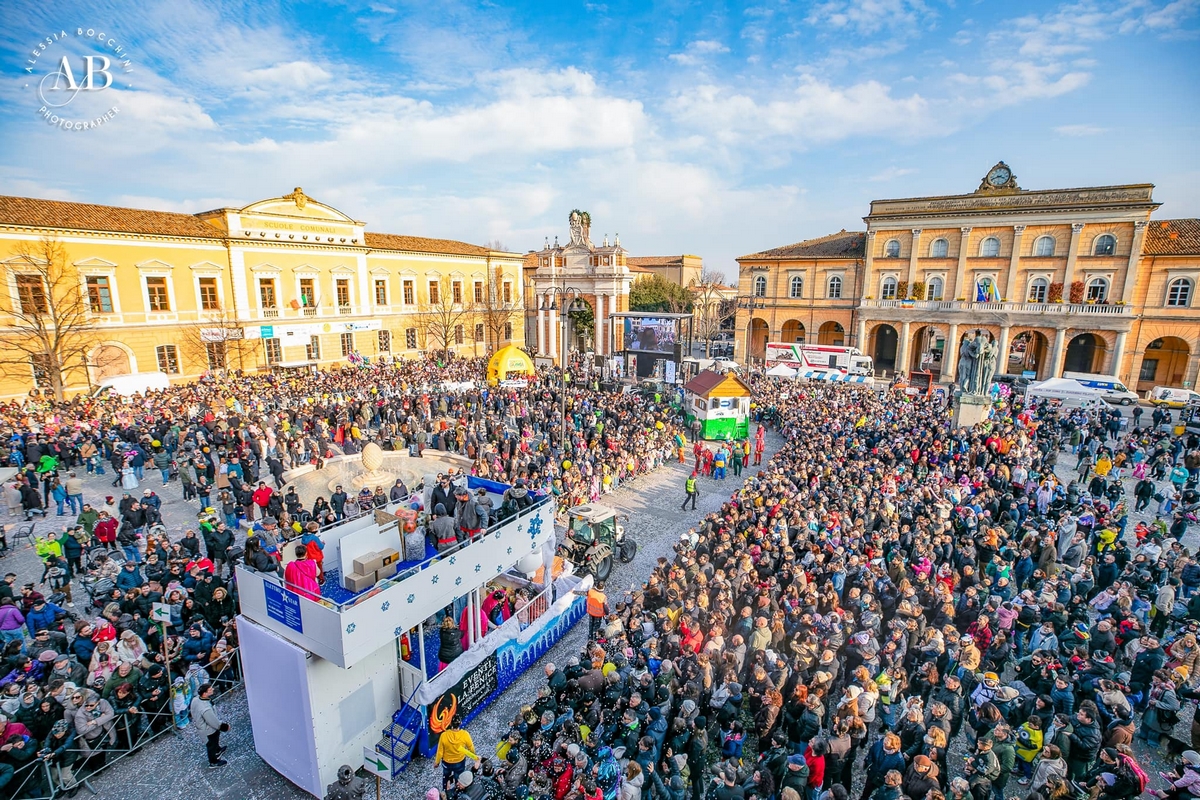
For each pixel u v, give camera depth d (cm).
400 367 4628
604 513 1748
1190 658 1034
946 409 3312
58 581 1507
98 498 2194
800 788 827
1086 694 995
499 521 1255
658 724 938
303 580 995
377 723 1056
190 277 4019
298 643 935
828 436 2530
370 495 1789
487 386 3812
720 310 9325
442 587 1069
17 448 2247
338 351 4925
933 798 747
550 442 2695
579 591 1474
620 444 2597
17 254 3266
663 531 2050
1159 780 960
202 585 1259
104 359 3666
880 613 1225
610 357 4956
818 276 5788
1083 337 5175
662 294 7719
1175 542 1426
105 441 2477
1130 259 4391
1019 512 1755
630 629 1213
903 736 909
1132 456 2561
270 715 993
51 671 1041
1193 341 4303
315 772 954
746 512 1628
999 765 845
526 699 1215
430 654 1190
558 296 6344
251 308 4341
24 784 891
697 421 3250
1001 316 4819
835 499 1755
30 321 3272
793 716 955
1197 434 2845
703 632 1148
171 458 2392
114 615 1141
